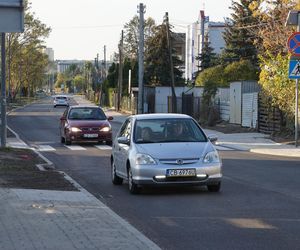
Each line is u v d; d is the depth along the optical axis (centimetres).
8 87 8069
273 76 3058
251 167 1812
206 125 4300
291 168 1781
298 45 2255
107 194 1295
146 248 757
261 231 888
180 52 10781
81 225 899
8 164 1778
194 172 1241
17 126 4369
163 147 1274
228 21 7794
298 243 809
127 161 1312
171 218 1004
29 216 968
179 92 6450
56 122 4900
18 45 8075
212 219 990
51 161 2020
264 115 3391
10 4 1477
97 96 11469
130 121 1414
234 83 4069
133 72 9131
